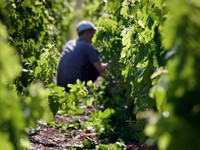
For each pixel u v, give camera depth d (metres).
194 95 4.27
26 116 4.57
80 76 14.62
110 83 15.68
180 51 4.23
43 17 11.58
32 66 9.23
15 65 4.46
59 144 11.02
